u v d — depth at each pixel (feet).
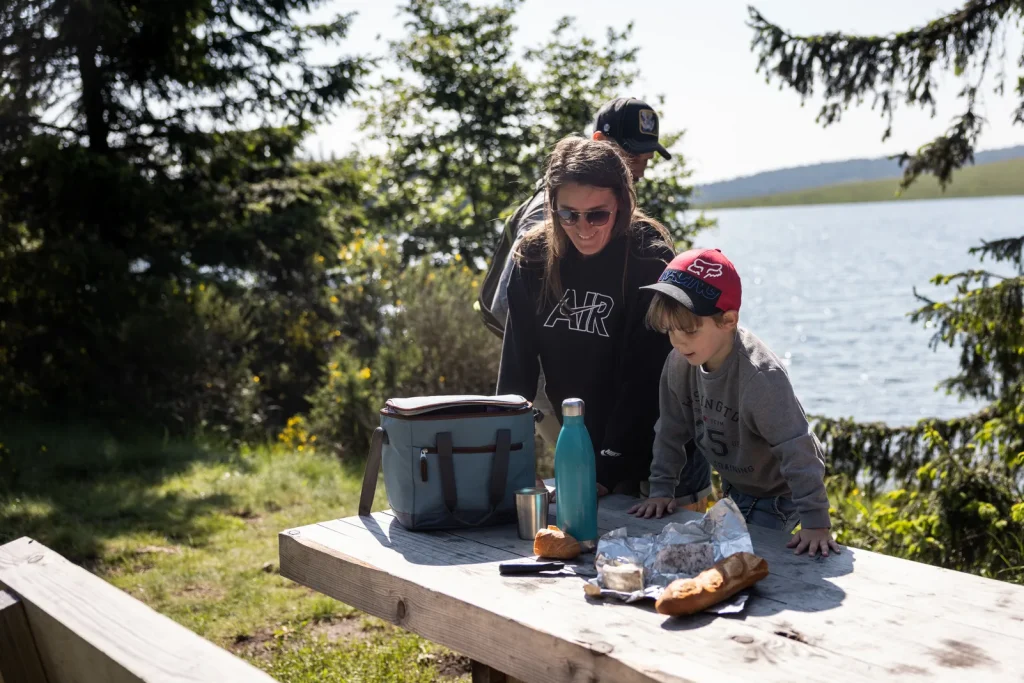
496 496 6.89
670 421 7.54
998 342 14.37
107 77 32.89
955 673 4.35
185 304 30.12
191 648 4.23
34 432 26.30
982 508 13.02
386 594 6.08
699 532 5.96
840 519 14.71
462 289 26.71
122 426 28.09
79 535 16.78
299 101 36.68
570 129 47.01
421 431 6.84
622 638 4.85
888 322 170.91
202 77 34.58
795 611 5.15
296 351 32.91
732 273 6.61
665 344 7.95
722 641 4.77
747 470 7.30
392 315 26.99
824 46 16.84
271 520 18.65
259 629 12.91
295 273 37.14
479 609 5.37
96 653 4.33
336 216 42.22
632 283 8.00
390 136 49.03
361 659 11.71
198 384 29.84
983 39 15.76
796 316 184.14
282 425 31.09
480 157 47.26
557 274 8.27
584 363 8.36
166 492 20.44
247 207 37.55
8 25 29.50
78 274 30.07
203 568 15.39
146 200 32.32
